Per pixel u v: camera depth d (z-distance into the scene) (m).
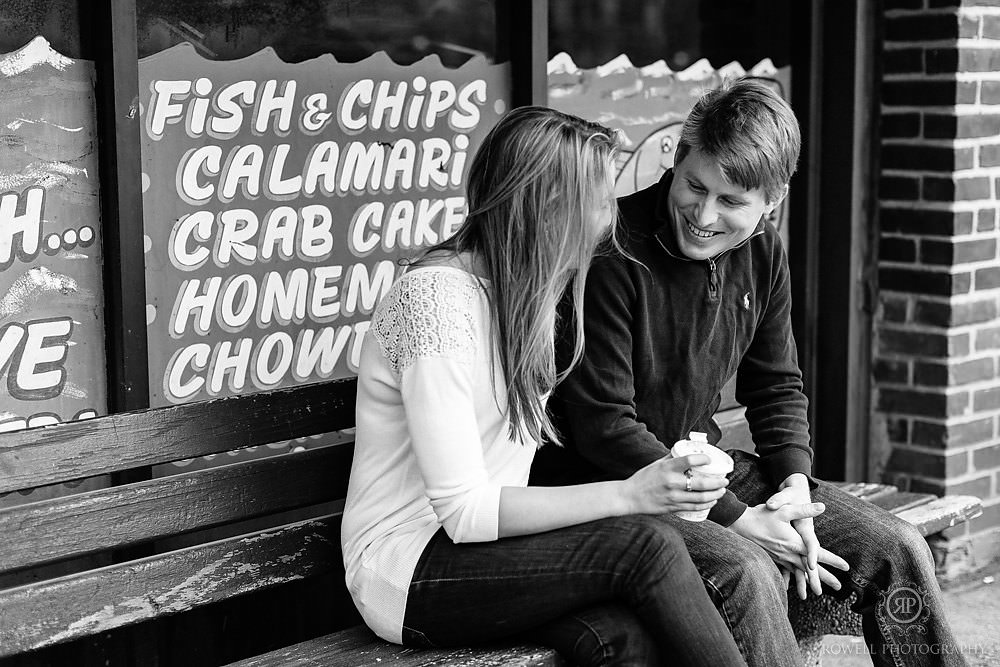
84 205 2.81
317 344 3.27
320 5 3.17
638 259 2.67
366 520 2.42
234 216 3.07
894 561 2.70
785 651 2.41
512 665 2.28
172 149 2.95
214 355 3.07
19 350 2.75
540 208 2.30
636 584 2.23
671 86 4.03
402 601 2.33
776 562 2.69
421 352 2.26
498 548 2.29
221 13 3.00
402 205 3.40
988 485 4.44
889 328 4.40
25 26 2.69
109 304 2.86
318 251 3.24
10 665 2.82
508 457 2.46
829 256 4.38
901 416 4.40
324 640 2.46
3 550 2.24
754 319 2.86
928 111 4.21
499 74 3.56
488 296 2.34
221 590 2.54
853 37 4.24
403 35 3.34
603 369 2.61
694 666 2.21
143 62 2.88
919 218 4.28
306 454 2.68
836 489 2.89
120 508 2.39
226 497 2.54
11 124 2.70
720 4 4.12
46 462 2.28
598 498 2.31
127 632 2.98
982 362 4.36
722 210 2.60
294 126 3.15
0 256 2.71
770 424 2.94
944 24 4.13
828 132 4.33
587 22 3.78
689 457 2.30
